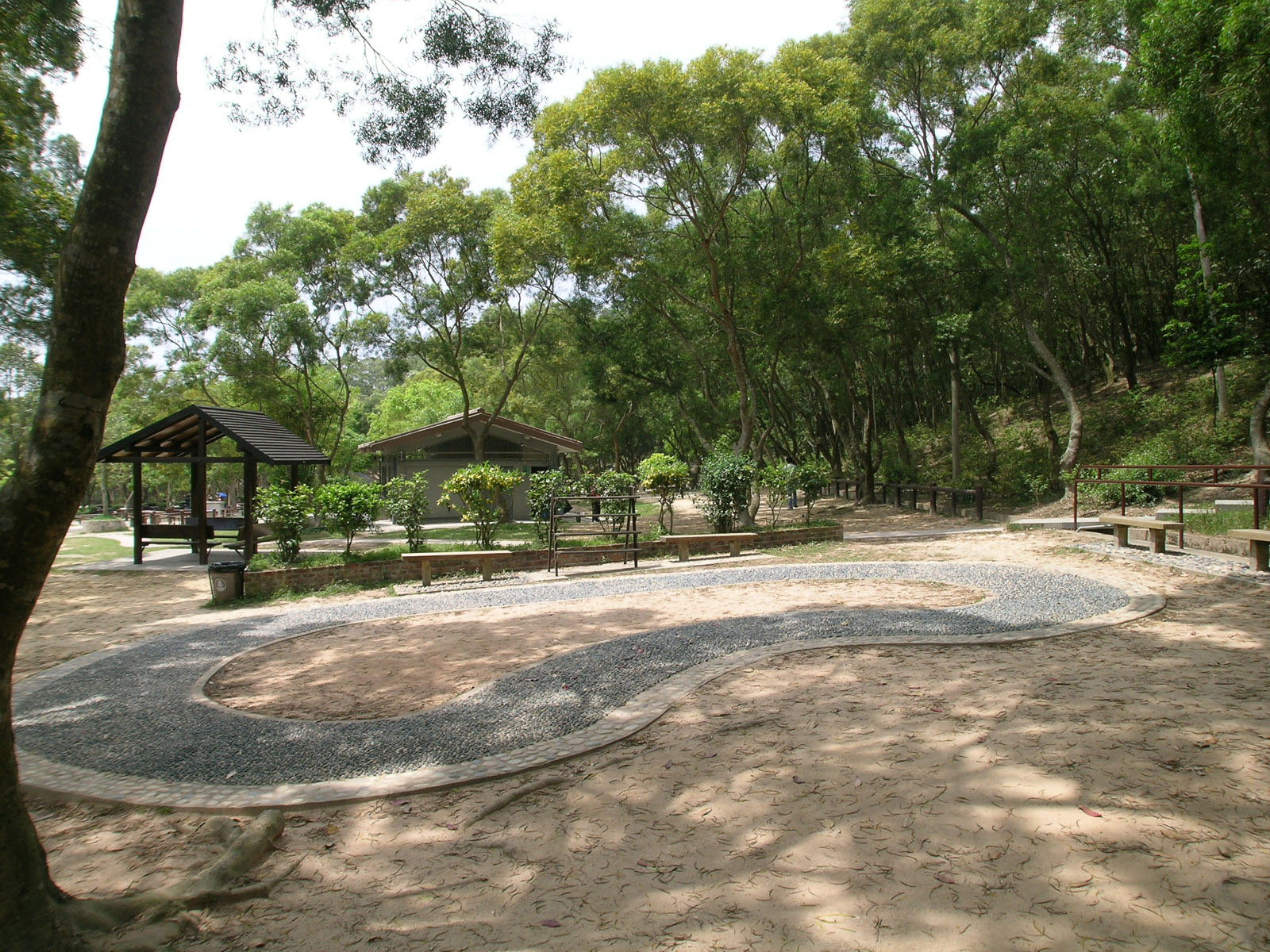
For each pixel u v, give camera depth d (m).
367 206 26.92
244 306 27.34
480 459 27.17
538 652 7.13
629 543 14.08
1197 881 2.85
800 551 14.02
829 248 18.52
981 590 8.69
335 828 3.85
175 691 6.54
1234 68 10.73
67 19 9.02
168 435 18.33
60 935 2.77
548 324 30.23
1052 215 19.62
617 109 15.88
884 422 36.44
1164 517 12.56
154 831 3.92
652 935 2.82
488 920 3.00
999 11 17.20
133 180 2.98
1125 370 25.81
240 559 17.53
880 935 2.71
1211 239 16.91
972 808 3.52
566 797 4.03
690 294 21.31
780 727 4.71
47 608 12.50
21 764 4.86
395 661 7.22
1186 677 5.12
